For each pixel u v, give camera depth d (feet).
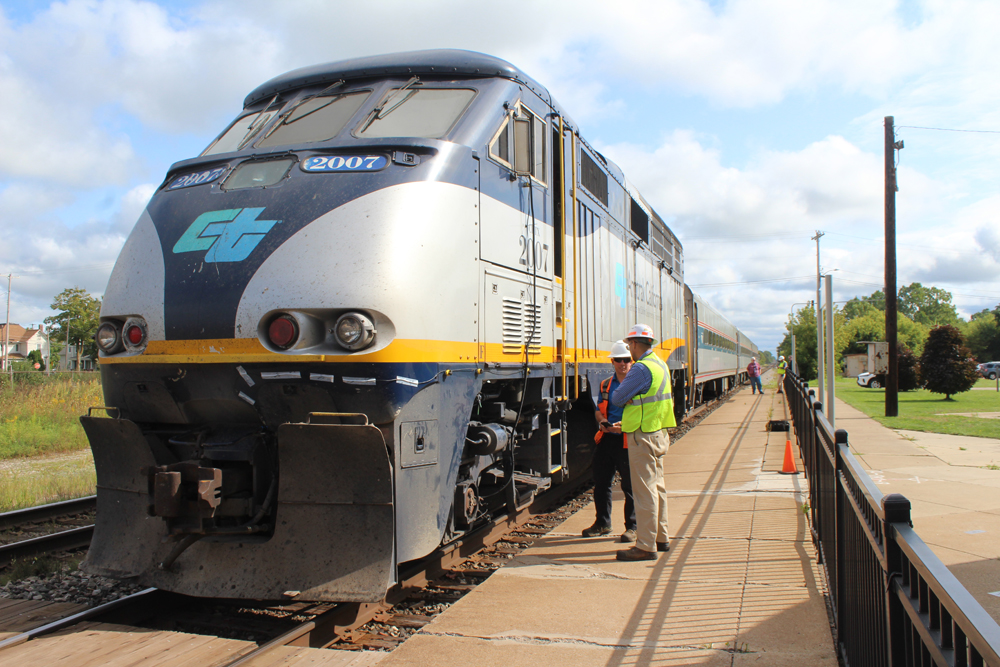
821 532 17.46
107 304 16.17
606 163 29.19
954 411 64.75
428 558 17.71
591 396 25.30
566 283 23.02
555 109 22.65
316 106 18.90
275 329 14.11
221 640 13.41
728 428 54.34
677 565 17.84
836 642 12.82
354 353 13.87
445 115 17.84
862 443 41.73
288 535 14.39
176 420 15.88
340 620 14.62
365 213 14.71
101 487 16.52
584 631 13.48
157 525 15.49
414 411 14.58
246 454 15.25
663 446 18.71
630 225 33.37
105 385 16.40
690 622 13.87
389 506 14.02
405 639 14.11
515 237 19.10
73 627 14.19
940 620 5.88
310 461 14.20
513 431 19.53
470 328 16.47
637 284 34.27
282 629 14.96
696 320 63.05
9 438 45.16
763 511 23.97
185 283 15.17
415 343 14.43
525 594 15.72
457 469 15.99
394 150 15.71
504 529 22.35
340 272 14.16
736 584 16.17
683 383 51.24
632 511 20.29
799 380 43.75
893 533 7.84
